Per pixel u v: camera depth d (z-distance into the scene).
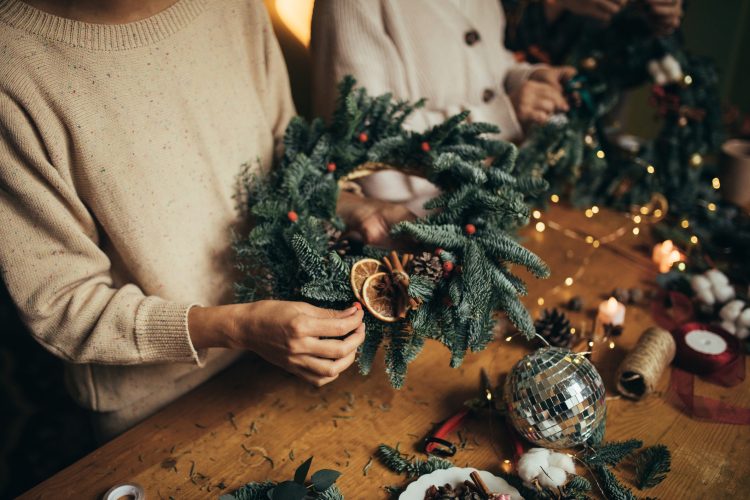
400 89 1.21
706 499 0.82
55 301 0.85
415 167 0.98
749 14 2.36
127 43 0.83
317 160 0.97
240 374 1.03
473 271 0.82
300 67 1.39
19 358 2.22
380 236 0.99
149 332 0.86
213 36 0.93
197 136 0.94
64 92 0.80
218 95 0.95
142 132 0.87
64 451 1.89
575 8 1.44
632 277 1.29
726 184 1.49
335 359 0.80
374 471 0.86
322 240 0.89
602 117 1.65
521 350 1.08
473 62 1.27
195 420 0.95
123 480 0.85
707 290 1.15
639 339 1.05
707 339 1.05
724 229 1.38
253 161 1.03
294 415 0.96
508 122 1.30
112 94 0.84
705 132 1.47
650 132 2.59
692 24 2.44
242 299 0.93
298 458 0.88
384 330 0.84
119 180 0.87
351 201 1.05
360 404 0.98
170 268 0.96
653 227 1.44
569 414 0.81
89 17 0.80
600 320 1.12
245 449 0.90
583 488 0.79
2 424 1.98
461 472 0.82
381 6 1.17
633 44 1.42
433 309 0.84
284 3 1.32
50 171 0.80
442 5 1.21
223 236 1.01
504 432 0.93
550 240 1.42
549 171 1.44
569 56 1.48
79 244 0.84
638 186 1.51
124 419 1.06
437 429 0.93
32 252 0.82
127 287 0.90
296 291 0.88
